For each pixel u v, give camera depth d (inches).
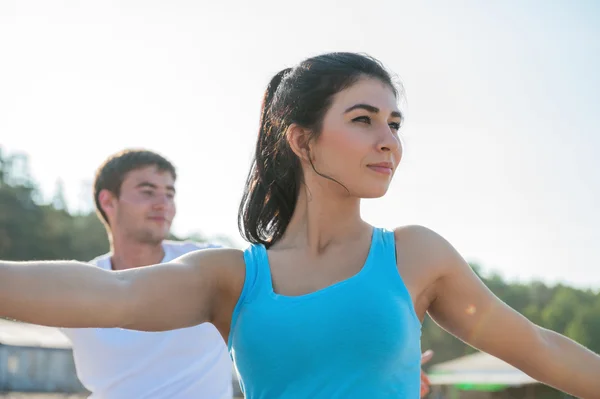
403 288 74.2
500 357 80.4
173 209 181.8
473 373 1104.2
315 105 80.1
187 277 75.4
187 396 151.6
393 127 81.4
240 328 75.9
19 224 2851.9
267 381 73.4
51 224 2910.9
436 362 2480.3
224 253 79.0
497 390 1086.4
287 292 76.1
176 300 74.4
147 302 72.0
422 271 76.7
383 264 75.2
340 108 78.9
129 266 181.5
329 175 78.7
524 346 78.4
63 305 67.1
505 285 3019.2
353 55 81.4
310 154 80.6
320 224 79.2
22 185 2952.8
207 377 153.5
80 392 1266.0
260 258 78.5
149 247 179.9
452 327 81.1
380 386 71.1
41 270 67.3
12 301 65.4
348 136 78.0
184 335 151.3
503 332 78.4
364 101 78.4
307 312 72.6
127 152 182.2
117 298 69.9
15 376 1228.5
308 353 71.6
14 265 66.9
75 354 154.4
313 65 81.5
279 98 85.0
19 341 1240.2
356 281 73.5
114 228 180.4
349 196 79.3
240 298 76.9
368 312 71.7
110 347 151.0
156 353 150.9
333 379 71.1
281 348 72.5
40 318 66.6
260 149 88.0
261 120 89.7
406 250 77.3
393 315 72.0
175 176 183.8
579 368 78.3
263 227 86.2
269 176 85.4
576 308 2600.9
